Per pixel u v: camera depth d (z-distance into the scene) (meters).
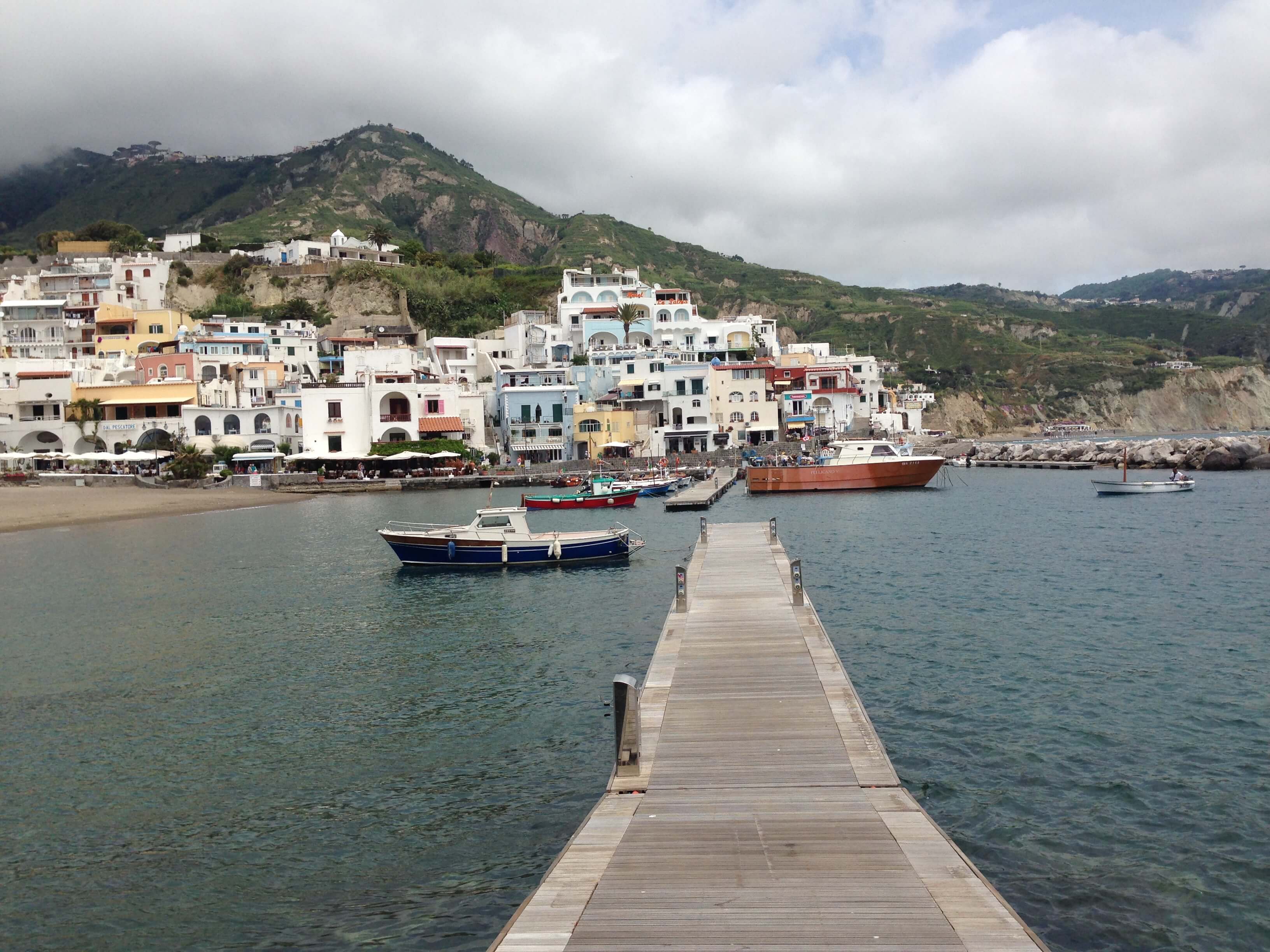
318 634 32.28
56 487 90.50
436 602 37.78
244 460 101.38
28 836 16.70
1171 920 13.10
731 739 16.78
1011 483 94.06
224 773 19.42
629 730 15.41
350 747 20.70
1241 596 34.19
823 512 68.94
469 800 17.61
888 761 15.55
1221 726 20.31
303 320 140.75
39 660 29.33
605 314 142.88
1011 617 31.47
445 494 92.19
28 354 118.62
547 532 55.91
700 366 118.88
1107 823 15.89
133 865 15.54
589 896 11.07
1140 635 28.61
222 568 48.00
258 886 14.72
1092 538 51.19
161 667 28.27
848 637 28.94
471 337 148.12
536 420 114.31
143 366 108.69
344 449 102.94
